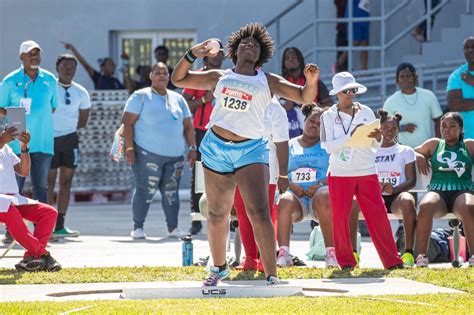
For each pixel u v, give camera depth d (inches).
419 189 861.8
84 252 943.0
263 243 639.8
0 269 770.8
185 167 1656.0
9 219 761.0
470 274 723.4
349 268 763.4
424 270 747.4
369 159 772.0
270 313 545.0
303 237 1093.1
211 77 642.8
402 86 1047.0
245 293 637.3
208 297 633.6
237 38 647.1
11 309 561.6
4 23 1679.4
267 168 639.1
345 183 769.6
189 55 636.1
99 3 1685.5
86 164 1563.7
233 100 625.3
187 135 1101.1
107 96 1549.0
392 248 772.6
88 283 692.7
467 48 1006.4
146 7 1681.8
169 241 1049.5
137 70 1651.1
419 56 1473.9
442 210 816.9
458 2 1503.4
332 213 773.9
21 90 1009.5
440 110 1047.0
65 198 1088.8
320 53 1626.5
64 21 1688.0
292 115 1036.5
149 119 1079.0
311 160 866.1
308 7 1643.7
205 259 821.2
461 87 1013.8
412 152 861.8
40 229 783.1
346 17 1560.0
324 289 660.1
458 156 836.0
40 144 1013.2
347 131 772.0
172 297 632.4
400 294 630.5
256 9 1664.6
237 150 628.7
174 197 1091.9
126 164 1582.2
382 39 1473.9
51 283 692.7
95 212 1412.4
